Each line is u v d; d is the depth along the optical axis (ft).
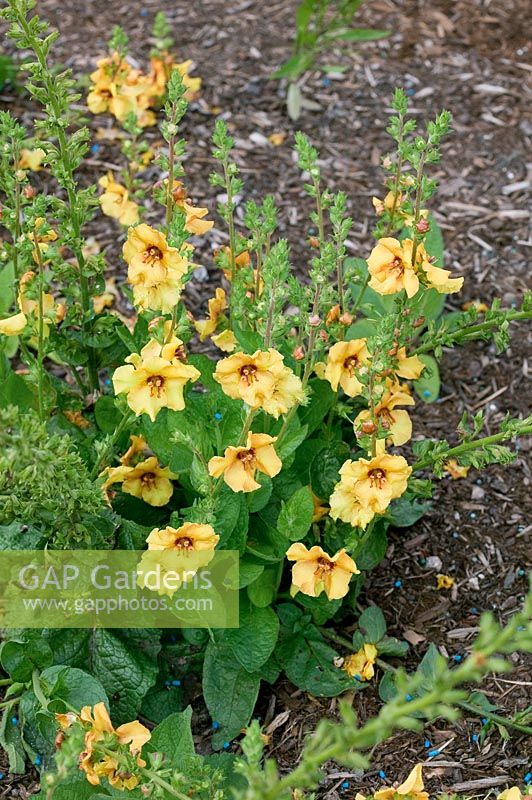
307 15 4.41
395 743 2.97
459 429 2.89
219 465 2.60
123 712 2.91
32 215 2.77
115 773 2.59
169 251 2.63
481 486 3.48
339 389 3.16
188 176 4.24
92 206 3.38
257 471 2.83
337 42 4.96
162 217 4.11
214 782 2.62
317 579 2.77
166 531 2.64
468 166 4.35
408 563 3.32
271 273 2.61
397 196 2.89
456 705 3.00
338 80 4.75
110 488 2.99
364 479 2.71
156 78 4.00
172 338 2.69
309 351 2.74
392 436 2.92
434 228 3.62
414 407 3.68
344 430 3.18
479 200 4.23
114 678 2.91
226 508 2.80
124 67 3.59
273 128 4.49
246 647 2.90
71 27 5.00
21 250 2.80
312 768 2.23
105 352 3.13
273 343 2.79
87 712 2.61
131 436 2.98
